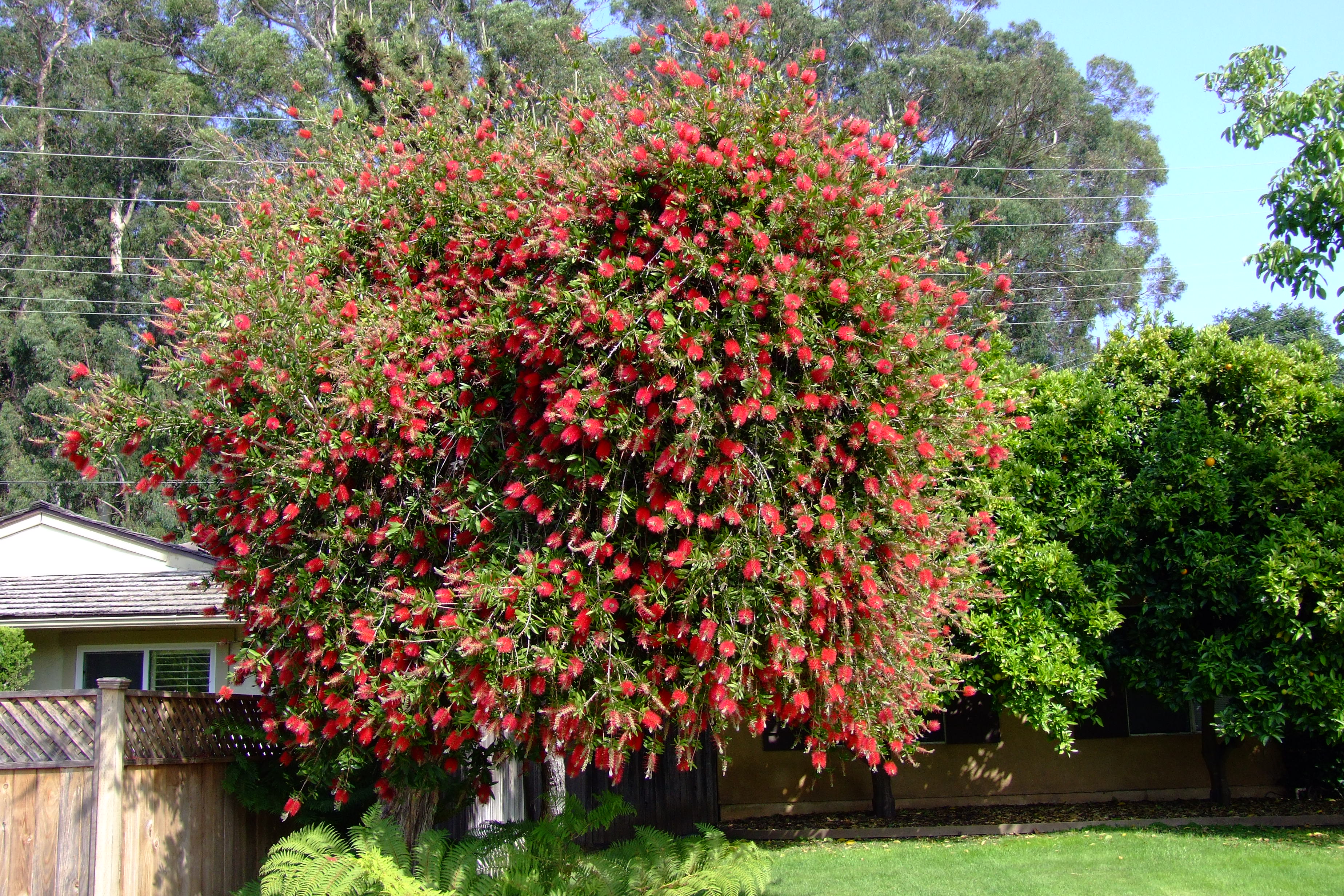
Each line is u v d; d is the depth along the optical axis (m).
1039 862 8.20
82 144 25.53
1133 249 27.72
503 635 4.39
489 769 6.27
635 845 6.18
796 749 11.25
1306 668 8.57
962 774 11.26
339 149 6.49
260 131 24.12
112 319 25.02
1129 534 9.53
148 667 10.51
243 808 6.75
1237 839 8.78
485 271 5.32
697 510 4.44
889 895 7.26
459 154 5.93
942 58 26.47
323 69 24.66
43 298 24.20
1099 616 9.17
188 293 5.80
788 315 4.35
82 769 5.54
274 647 5.12
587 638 4.36
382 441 5.05
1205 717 10.42
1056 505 9.66
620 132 4.96
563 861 5.71
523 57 20.62
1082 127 28.38
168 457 5.44
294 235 6.09
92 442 5.37
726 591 4.32
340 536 4.99
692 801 10.80
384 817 6.20
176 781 6.11
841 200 4.62
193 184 22.89
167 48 28.27
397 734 4.72
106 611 9.71
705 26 5.10
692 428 4.16
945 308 5.13
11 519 11.43
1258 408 9.96
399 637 4.87
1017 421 5.78
